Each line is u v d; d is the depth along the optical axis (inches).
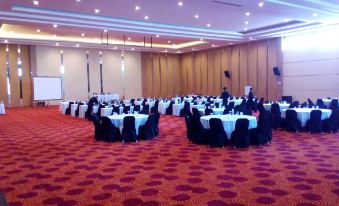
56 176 187.0
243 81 730.8
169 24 528.1
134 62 852.6
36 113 583.5
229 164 205.9
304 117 329.1
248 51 713.0
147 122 300.8
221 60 786.2
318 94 581.3
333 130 322.0
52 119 489.4
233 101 496.7
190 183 169.2
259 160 214.4
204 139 271.9
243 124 251.6
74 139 312.0
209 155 232.2
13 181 178.7
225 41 671.8
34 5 389.1
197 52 860.6
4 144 288.7
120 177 182.5
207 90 835.4
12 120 477.4
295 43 614.9
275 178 174.1
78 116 522.3
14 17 412.8
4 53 704.4
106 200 147.7
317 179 170.6
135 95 855.7
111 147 269.7
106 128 297.7
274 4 363.6
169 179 176.9
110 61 816.9
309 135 309.1
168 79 908.6
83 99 784.3
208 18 481.1
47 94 732.0
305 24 507.2
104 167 205.3
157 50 808.9
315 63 582.6
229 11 431.8
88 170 198.7
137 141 294.7
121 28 496.4
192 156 230.5
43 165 213.0
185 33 555.2
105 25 473.4
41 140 307.9
